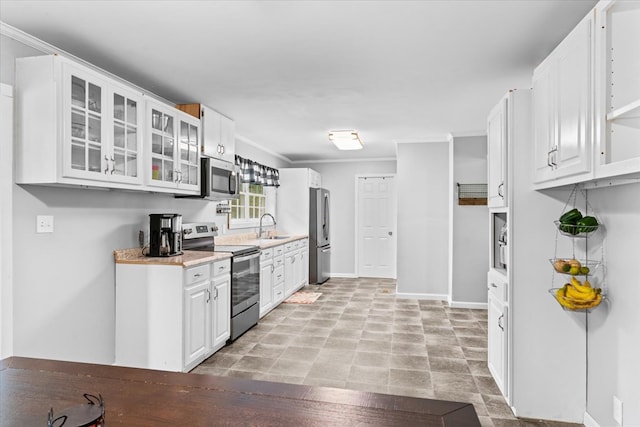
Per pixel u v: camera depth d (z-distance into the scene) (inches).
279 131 199.2
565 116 72.4
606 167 58.6
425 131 197.6
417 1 77.1
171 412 39.4
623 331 75.9
